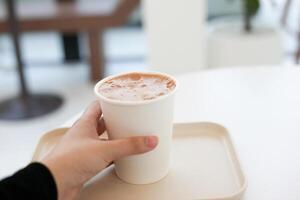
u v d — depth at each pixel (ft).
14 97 6.28
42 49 8.73
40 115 5.67
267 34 5.21
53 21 5.82
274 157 1.67
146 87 1.49
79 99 6.23
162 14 4.74
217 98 2.20
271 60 5.06
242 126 1.91
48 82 7.08
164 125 1.44
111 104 1.37
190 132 1.89
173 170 1.59
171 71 5.05
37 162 1.32
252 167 1.61
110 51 8.31
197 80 2.46
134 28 8.87
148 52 5.01
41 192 1.24
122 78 1.59
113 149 1.36
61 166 1.30
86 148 1.35
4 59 8.21
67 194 1.33
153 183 1.52
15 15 5.46
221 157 1.68
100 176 1.57
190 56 4.97
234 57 5.02
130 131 1.40
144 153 1.42
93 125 1.48
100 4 6.34
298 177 1.54
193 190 1.48
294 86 2.31
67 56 8.05
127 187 1.51
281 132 1.85
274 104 2.11
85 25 5.82
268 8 6.19
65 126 1.93
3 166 4.26
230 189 1.47
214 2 7.72
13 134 5.12
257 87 2.32
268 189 1.49
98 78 6.82
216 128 1.88
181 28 4.82
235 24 5.87
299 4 6.10
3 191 1.22
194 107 2.10
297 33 6.18
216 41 5.15
